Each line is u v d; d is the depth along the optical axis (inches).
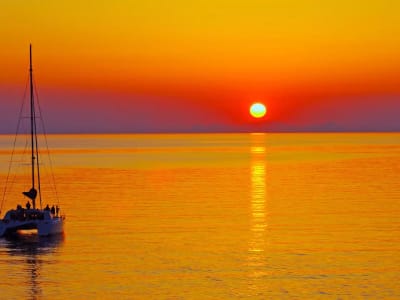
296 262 3304.6
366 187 6899.6
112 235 4057.6
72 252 3590.1
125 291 2842.0
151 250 3609.7
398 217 4702.3
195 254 3499.0
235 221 4564.5
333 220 4579.2
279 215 4837.6
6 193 6604.3
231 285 2915.8
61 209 5246.1
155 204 5536.4
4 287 2915.8
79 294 2807.6
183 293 2807.6
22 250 3666.3
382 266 3216.0
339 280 2977.4
